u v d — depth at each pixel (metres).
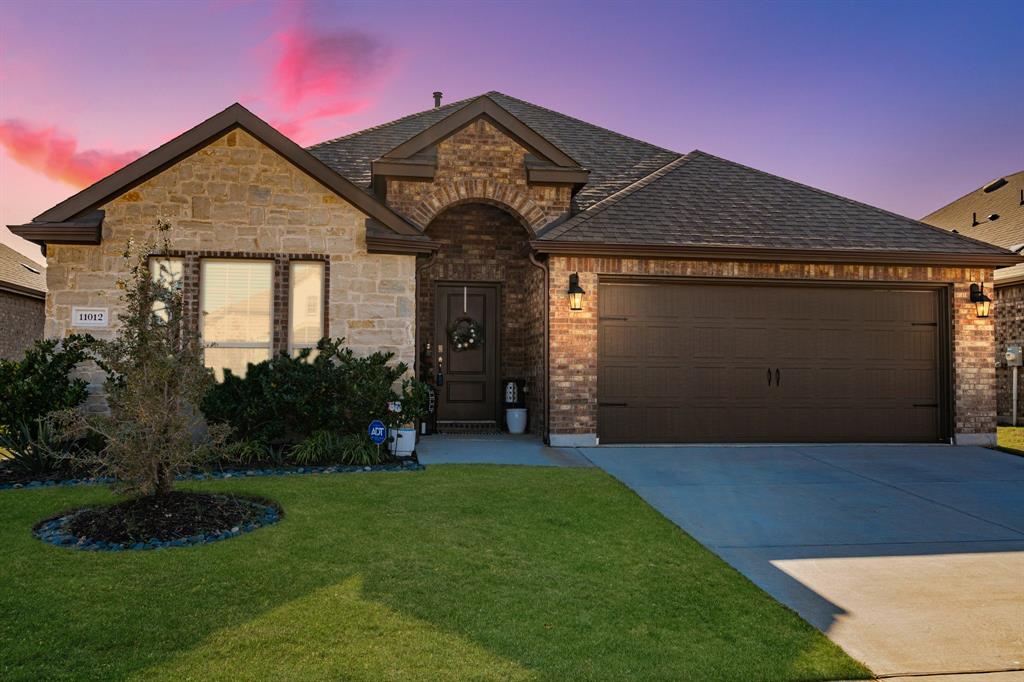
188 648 3.33
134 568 4.43
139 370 5.50
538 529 5.61
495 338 12.15
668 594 4.34
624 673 3.27
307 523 5.55
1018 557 5.34
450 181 10.69
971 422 10.73
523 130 10.74
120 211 8.95
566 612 3.97
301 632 3.54
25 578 4.23
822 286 10.66
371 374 8.61
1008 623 4.06
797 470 8.48
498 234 12.18
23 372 7.80
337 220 9.40
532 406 11.49
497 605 4.02
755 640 3.71
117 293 8.87
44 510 5.86
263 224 9.21
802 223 11.08
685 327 10.40
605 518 6.01
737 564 5.06
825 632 3.89
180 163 9.09
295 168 9.31
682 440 10.31
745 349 10.51
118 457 5.57
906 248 10.59
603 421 10.16
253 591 4.08
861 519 6.37
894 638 3.83
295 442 8.83
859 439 10.67
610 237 10.01
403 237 9.38
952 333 10.78
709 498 6.99
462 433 11.43
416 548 5.00
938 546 5.60
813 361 10.64
